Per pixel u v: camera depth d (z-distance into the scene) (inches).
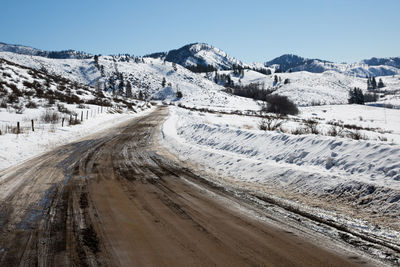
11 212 208.4
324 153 305.1
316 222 188.2
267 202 232.4
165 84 6501.0
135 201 237.5
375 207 199.2
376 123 1887.3
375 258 141.0
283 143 376.5
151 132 843.4
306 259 140.9
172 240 163.8
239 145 448.1
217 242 160.9
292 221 190.9
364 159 260.4
